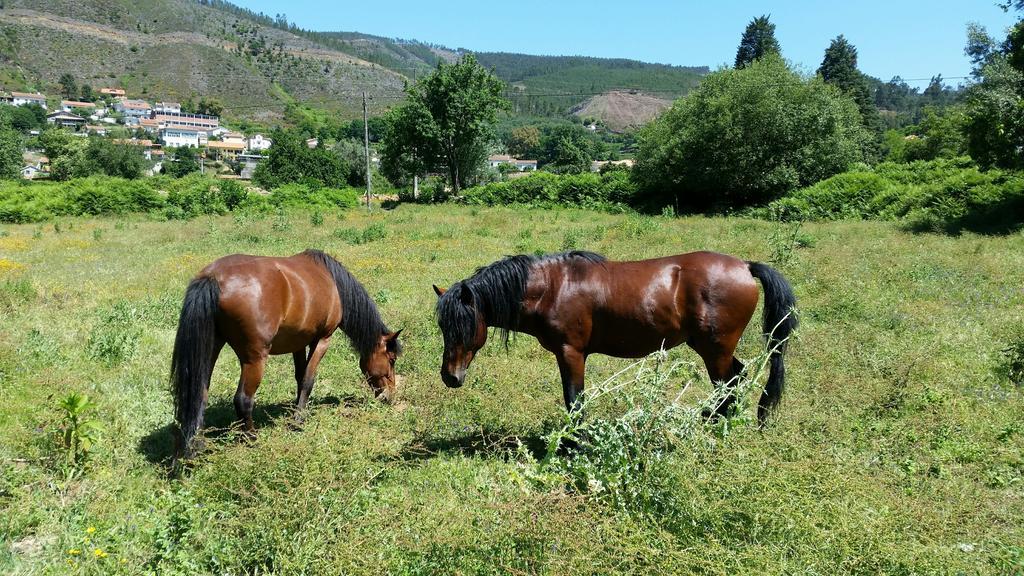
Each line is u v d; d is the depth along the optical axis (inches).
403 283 466.3
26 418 215.3
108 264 575.8
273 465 160.4
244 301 188.1
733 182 1269.7
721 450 147.5
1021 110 754.2
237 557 141.5
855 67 2229.3
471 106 1631.4
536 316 199.0
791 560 124.0
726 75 1298.0
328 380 279.3
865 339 301.1
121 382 258.2
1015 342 260.7
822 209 1018.1
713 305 195.8
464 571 126.4
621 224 818.8
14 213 1151.6
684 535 133.7
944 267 473.1
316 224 991.0
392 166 1758.1
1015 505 154.9
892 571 121.3
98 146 2588.6
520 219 1058.7
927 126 1815.9
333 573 126.6
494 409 231.8
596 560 120.8
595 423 183.5
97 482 174.2
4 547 141.9
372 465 173.9
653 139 1375.5
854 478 142.2
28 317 357.1
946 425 202.2
